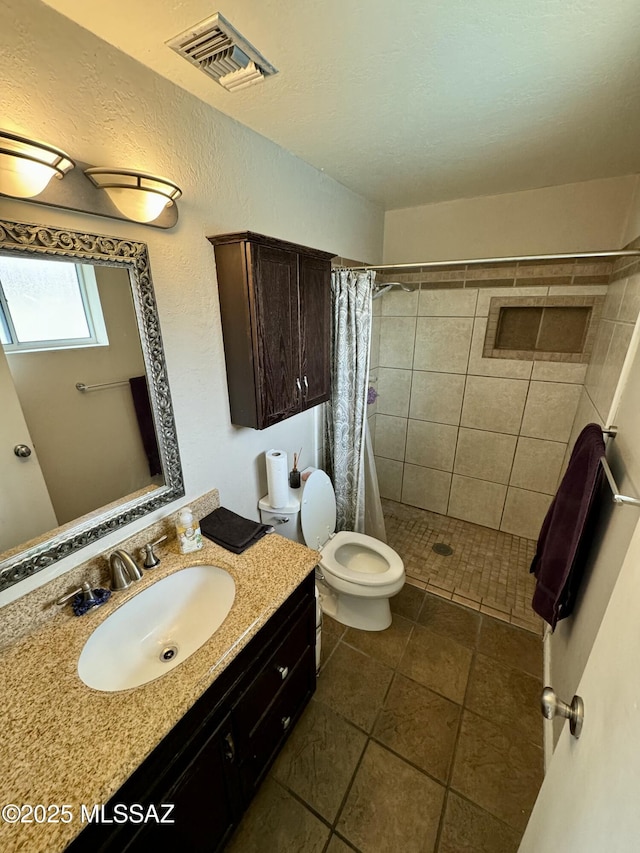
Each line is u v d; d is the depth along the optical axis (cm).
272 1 81
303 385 167
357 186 207
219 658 92
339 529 245
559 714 72
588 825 54
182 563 124
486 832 119
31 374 91
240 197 140
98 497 112
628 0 81
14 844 59
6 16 75
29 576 97
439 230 245
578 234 208
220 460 155
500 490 272
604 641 68
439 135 146
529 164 175
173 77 107
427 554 255
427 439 289
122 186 93
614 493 89
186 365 131
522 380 243
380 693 162
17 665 89
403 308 269
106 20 85
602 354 185
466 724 150
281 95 117
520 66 104
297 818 122
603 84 113
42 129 84
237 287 132
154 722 77
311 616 140
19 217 83
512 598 216
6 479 91
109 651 102
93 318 101
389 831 119
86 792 66
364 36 92
